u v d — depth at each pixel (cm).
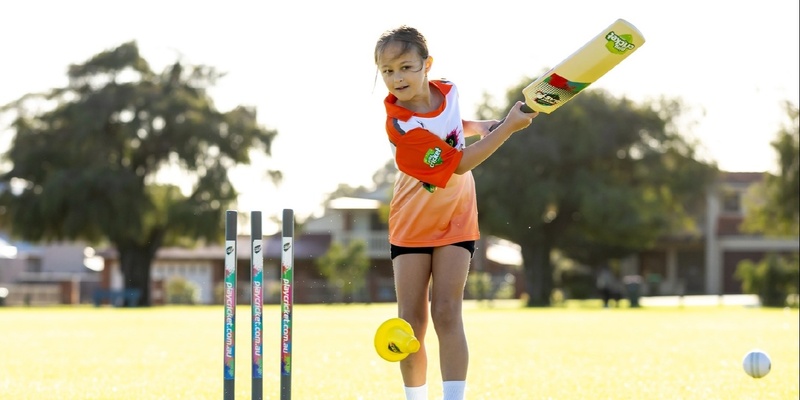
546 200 4891
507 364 1109
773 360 1133
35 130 5519
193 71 5650
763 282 4334
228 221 545
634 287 4541
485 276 5375
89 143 5391
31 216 5353
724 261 6625
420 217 554
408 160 533
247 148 5512
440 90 553
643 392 812
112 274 7062
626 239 5053
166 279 6444
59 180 5272
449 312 551
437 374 995
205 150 5525
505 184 4944
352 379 925
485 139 525
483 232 5216
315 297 5338
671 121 5150
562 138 4950
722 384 868
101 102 5388
